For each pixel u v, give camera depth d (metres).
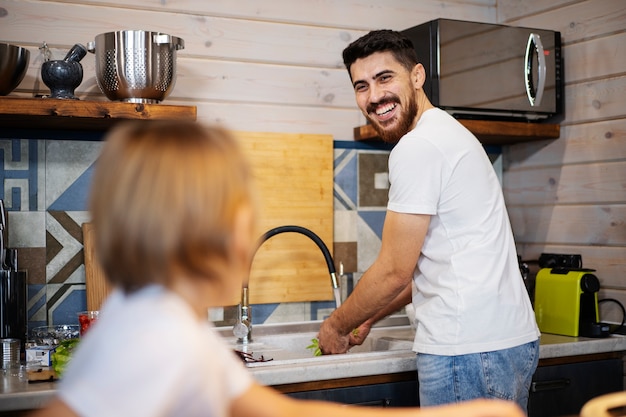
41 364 2.13
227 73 2.73
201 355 0.72
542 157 2.97
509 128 2.78
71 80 2.30
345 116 2.92
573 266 2.71
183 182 0.73
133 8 2.60
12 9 2.46
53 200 2.49
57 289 2.49
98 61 2.34
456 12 3.11
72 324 2.50
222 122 2.72
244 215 0.77
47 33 2.50
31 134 2.46
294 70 2.83
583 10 2.79
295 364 2.12
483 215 1.95
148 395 0.68
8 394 1.84
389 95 2.16
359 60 2.20
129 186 0.73
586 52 2.78
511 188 3.13
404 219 1.93
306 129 2.85
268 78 2.79
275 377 2.04
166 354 0.70
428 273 1.99
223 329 2.68
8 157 2.44
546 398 2.40
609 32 2.69
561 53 2.88
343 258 2.88
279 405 0.96
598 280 2.60
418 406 2.24
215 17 2.71
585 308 2.58
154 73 2.32
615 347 2.48
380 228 2.96
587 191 2.78
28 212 2.46
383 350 2.64
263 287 2.74
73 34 2.53
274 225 2.75
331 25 2.89
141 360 0.69
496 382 1.91
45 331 2.32
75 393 0.68
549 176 2.94
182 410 0.71
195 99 2.69
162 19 2.64
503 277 1.95
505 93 2.76
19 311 2.31
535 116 2.85
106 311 0.76
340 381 2.14
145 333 0.71
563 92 2.88
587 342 2.43
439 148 1.92
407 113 2.17
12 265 2.33
